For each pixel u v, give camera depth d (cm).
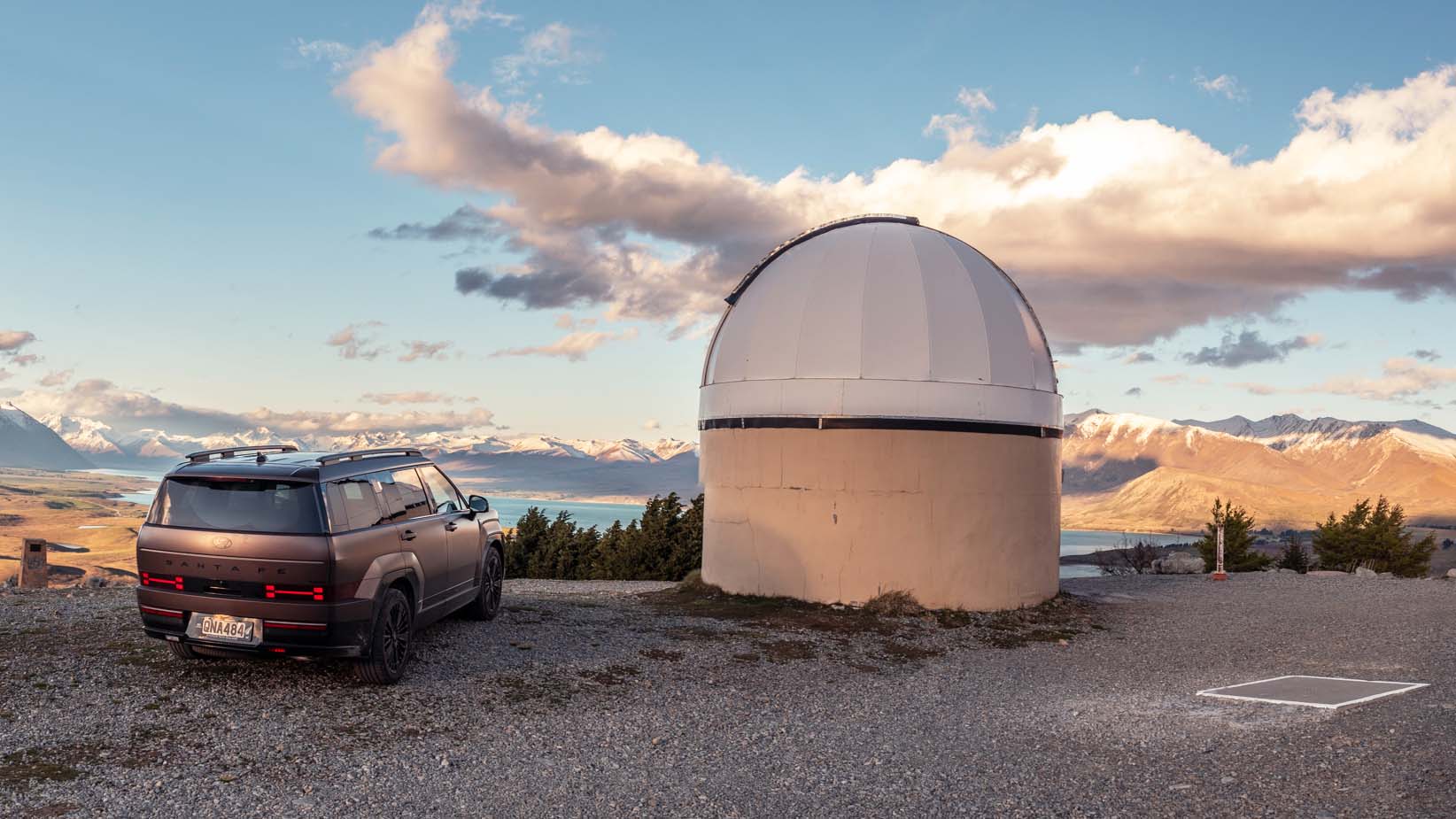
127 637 859
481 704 717
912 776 581
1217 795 527
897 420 1288
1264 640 1148
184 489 724
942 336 1313
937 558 1292
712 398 1460
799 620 1197
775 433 1348
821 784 564
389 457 855
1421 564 3002
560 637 988
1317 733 655
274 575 684
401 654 771
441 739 625
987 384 1320
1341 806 498
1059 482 1484
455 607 924
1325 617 1312
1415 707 726
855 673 933
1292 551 3148
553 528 3209
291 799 507
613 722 693
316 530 691
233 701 678
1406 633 1161
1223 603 1471
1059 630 1227
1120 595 1573
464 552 944
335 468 744
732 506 1398
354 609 699
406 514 828
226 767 550
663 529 2752
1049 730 702
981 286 1384
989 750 644
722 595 1382
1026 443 1369
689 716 725
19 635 850
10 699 652
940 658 1035
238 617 695
